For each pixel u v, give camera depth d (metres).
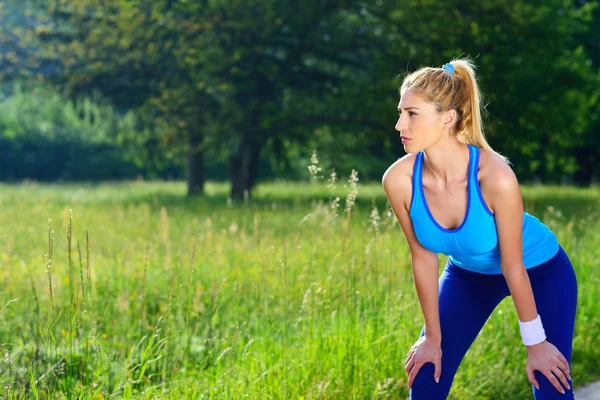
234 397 4.24
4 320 5.93
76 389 4.01
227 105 25.62
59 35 27.47
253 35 25.19
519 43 25.11
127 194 26.84
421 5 24.08
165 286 7.27
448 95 2.94
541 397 3.12
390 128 25.56
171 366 4.75
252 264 7.89
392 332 5.10
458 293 3.40
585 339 5.91
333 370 4.63
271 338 4.94
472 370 5.08
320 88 26.95
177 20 25.97
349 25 26.77
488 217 3.04
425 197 3.12
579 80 25.73
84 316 4.15
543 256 3.31
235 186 27.20
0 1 30.73
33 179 40.44
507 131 24.41
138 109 28.09
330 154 30.77
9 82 28.88
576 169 34.47
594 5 28.94
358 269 5.48
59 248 9.87
